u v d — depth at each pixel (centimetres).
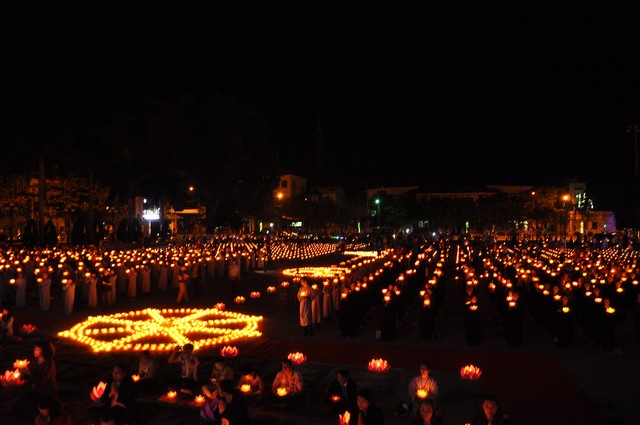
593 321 1864
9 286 2597
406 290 2469
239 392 961
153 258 3462
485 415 845
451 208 9738
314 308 2044
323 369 1462
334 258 5569
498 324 2183
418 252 4472
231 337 1870
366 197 11362
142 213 5922
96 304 2459
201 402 1168
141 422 1069
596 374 1429
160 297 2844
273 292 3070
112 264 3042
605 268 2653
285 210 9906
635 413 1137
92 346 1703
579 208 8494
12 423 1044
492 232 8950
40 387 1089
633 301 2234
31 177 5356
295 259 5441
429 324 1828
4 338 1748
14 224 5584
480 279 3634
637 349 1728
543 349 1725
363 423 877
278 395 1150
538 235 7825
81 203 5625
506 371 1458
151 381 1245
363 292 2180
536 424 1075
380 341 1833
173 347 1712
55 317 2219
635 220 5822
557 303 1830
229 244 5184
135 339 1822
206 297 2867
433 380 1119
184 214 8456
